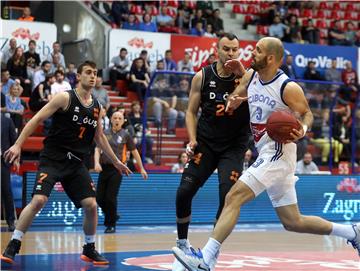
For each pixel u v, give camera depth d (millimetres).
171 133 18281
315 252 11234
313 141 19219
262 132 7656
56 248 11281
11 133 13672
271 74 7590
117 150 13547
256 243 12617
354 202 18438
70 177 9320
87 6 25250
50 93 18875
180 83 18109
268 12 28328
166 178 16562
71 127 9141
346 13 30625
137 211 16250
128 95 22391
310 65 25250
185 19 26094
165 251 11117
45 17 25844
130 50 23500
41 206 9125
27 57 21250
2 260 9273
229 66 8180
